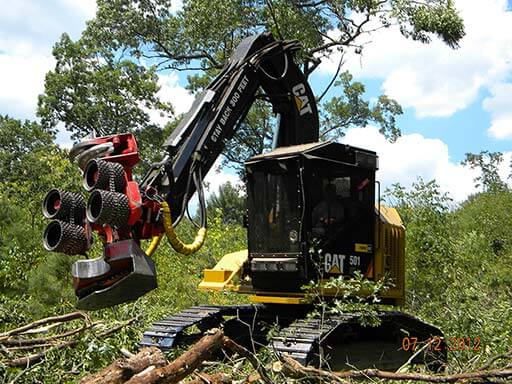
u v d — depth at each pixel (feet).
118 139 22.07
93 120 126.82
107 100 125.80
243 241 56.03
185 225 54.90
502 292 37.65
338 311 24.73
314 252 27.02
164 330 26.21
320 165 27.48
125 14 88.89
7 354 20.20
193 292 44.75
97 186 20.68
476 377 18.13
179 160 25.81
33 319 28.81
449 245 38.81
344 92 112.37
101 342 20.24
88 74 126.93
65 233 20.77
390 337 29.14
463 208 72.95
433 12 67.41
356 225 28.37
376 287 25.59
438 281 37.96
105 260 20.70
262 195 28.14
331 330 24.20
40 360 19.90
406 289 38.47
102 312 27.09
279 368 18.38
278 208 27.63
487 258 44.55
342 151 28.35
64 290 33.53
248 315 30.35
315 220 27.14
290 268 26.73
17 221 39.83
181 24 87.81
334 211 27.71
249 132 97.86
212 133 27.12
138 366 14.57
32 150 159.43
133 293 20.70
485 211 65.57
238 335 30.07
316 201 27.22
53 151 66.44
